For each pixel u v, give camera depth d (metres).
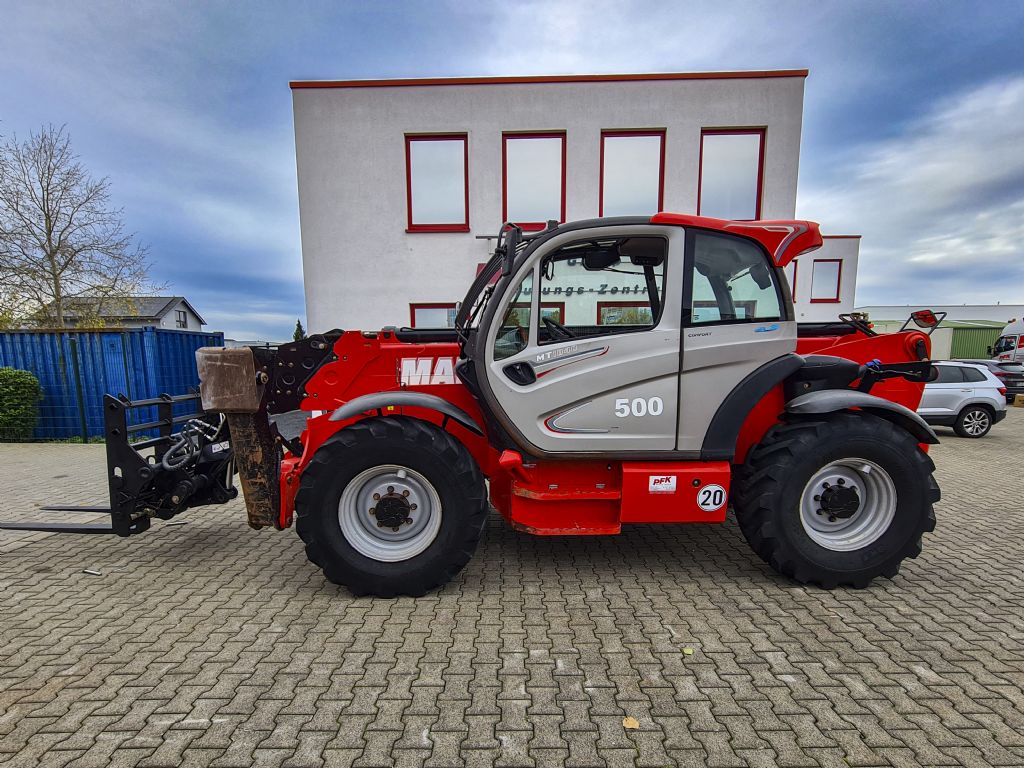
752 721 1.94
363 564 2.89
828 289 13.61
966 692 2.10
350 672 2.24
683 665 2.29
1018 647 2.43
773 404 3.29
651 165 9.61
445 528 2.88
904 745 1.82
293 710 2.00
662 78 9.30
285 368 3.28
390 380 3.32
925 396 9.56
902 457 2.93
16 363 8.56
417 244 9.82
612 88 9.37
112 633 2.58
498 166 9.59
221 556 3.59
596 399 2.93
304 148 9.56
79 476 6.10
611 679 2.19
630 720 1.94
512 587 3.06
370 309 9.92
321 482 2.83
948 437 9.49
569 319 3.01
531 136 9.56
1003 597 2.94
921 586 3.08
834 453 2.91
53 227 14.95
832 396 2.96
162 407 3.80
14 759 1.76
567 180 9.58
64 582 3.18
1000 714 1.97
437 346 3.30
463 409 3.33
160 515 3.44
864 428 2.91
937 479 6.08
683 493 2.97
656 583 3.12
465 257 9.83
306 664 2.30
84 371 8.56
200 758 1.76
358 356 3.31
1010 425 11.13
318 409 3.31
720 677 2.20
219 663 2.31
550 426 2.94
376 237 9.79
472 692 2.11
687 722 1.94
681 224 2.88
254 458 3.17
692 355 2.92
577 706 2.02
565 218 9.69
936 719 1.95
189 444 3.54
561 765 1.74
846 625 2.63
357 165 9.62
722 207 9.70
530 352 2.89
